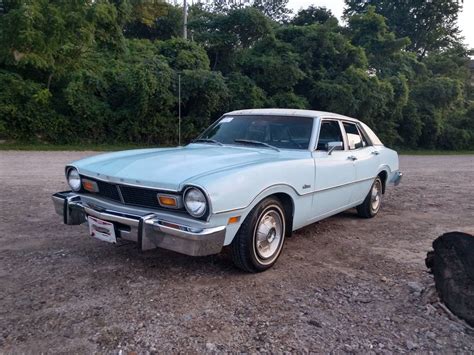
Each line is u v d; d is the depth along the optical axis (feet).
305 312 9.93
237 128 15.81
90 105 57.47
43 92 53.88
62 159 40.27
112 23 61.26
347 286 11.58
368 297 10.90
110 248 13.82
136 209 11.10
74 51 57.36
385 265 13.41
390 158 20.49
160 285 11.14
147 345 8.32
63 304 9.89
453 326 9.44
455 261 9.80
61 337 8.51
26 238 14.70
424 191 29.35
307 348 8.42
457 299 9.71
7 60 52.90
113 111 60.39
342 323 9.49
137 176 10.99
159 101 58.49
